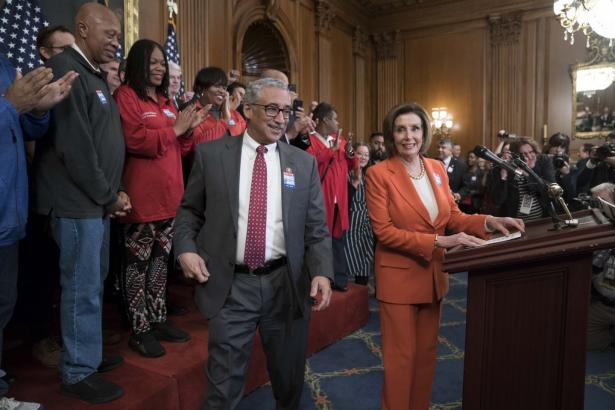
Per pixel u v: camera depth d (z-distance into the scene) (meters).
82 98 1.82
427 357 2.01
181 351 2.33
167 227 2.45
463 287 4.80
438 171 2.09
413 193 1.96
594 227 1.28
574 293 1.33
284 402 1.85
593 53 8.57
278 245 1.74
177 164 2.40
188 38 5.79
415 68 10.12
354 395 2.53
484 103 9.48
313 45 8.66
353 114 9.95
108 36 1.93
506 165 1.69
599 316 3.11
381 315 1.99
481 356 1.44
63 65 1.81
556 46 8.90
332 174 3.56
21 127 1.67
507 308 1.41
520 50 9.15
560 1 6.02
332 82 9.23
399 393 1.91
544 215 3.39
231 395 1.70
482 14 9.45
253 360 2.55
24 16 3.38
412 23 10.07
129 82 2.29
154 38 5.23
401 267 1.94
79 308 1.83
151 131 2.21
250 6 7.02
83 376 1.85
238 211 1.71
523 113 9.16
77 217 1.80
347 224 3.65
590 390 2.62
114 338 2.42
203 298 1.71
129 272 2.31
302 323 1.77
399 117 1.99
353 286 3.74
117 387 1.88
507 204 3.65
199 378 2.18
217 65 6.39
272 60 8.01
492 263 1.36
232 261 1.67
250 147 1.76
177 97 3.75
